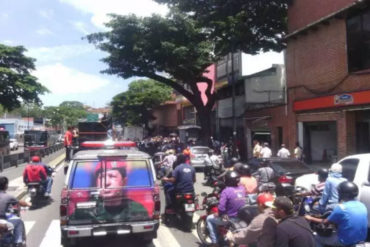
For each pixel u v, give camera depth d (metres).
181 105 51.41
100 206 7.32
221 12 24.83
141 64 29.34
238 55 31.56
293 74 20.14
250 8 24.61
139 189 7.51
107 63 29.66
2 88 46.09
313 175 10.72
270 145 24.69
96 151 8.12
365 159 8.34
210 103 31.09
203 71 29.81
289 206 4.18
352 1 15.53
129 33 28.22
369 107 14.45
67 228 7.18
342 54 16.11
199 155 22.97
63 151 52.00
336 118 16.50
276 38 25.59
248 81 29.16
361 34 15.09
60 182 18.58
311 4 18.42
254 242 5.13
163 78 30.98
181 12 27.55
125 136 55.34
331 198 7.28
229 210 6.61
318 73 17.84
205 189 15.85
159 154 19.84
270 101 28.52
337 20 16.45
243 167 7.75
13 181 17.84
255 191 7.58
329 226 6.48
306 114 18.97
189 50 27.38
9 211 6.58
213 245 6.93
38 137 43.53
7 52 46.28
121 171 7.62
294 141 20.06
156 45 27.92
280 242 4.06
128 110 59.91
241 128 31.08
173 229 9.51
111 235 7.70
